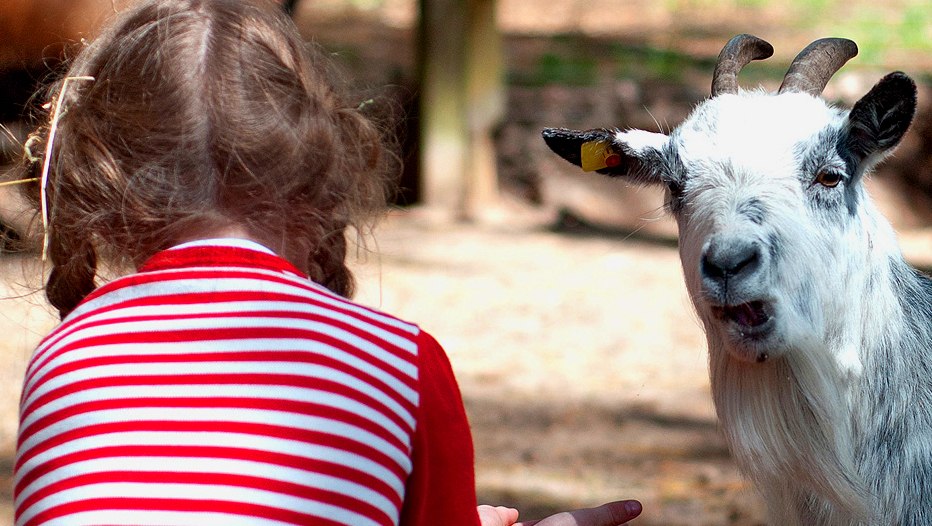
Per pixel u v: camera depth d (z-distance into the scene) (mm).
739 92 4375
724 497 6824
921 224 19109
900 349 4059
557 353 10578
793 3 28656
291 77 2162
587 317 11953
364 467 1900
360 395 1939
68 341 2008
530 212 18109
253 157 2094
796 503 3986
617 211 18297
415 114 18406
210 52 2119
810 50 4340
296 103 2145
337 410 1909
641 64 22188
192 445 1869
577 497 6832
